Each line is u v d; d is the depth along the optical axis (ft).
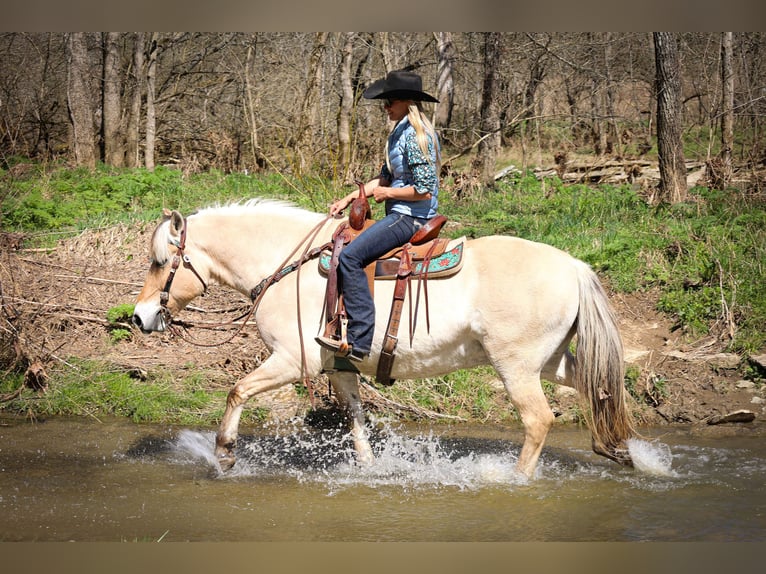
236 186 46.19
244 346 26.11
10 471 18.70
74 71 54.75
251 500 16.81
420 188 16.80
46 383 24.18
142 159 66.95
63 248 32.07
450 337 16.99
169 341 26.63
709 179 42.63
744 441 20.89
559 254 17.22
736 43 61.05
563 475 18.24
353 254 16.80
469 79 73.67
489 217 36.27
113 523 15.46
